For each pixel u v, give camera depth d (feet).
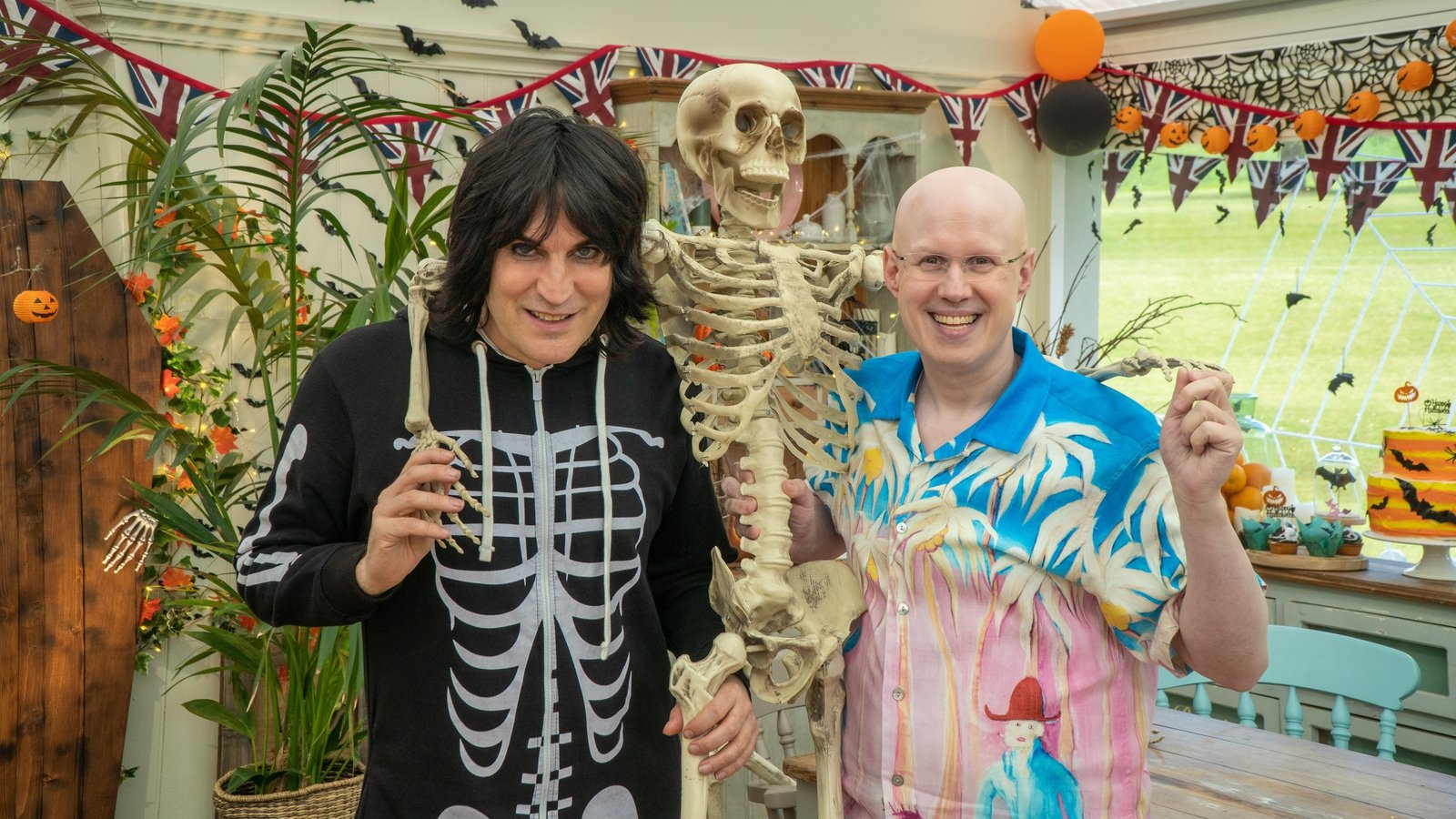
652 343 4.71
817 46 13.83
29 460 9.00
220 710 9.32
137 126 9.04
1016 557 4.16
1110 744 4.21
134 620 9.45
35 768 9.08
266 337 8.97
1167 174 14.78
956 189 4.08
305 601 3.96
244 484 10.27
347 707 9.21
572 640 4.22
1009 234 4.08
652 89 11.41
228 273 9.34
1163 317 15.01
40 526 9.06
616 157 3.95
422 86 11.02
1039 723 4.15
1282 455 13.99
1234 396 13.19
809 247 4.84
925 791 4.28
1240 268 14.21
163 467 9.58
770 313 4.67
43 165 9.30
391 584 3.82
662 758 4.56
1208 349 14.62
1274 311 13.91
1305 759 7.16
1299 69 13.00
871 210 13.53
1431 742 10.93
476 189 3.84
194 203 8.29
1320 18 12.79
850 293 4.78
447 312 4.14
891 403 4.60
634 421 4.45
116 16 9.35
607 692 4.29
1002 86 15.46
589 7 12.00
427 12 10.98
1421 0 11.93
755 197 4.95
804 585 4.51
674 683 4.38
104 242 9.61
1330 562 11.76
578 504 4.26
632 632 4.41
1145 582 3.97
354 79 10.60
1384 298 12.96
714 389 4.54
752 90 4.87
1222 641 3.80
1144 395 15.34
